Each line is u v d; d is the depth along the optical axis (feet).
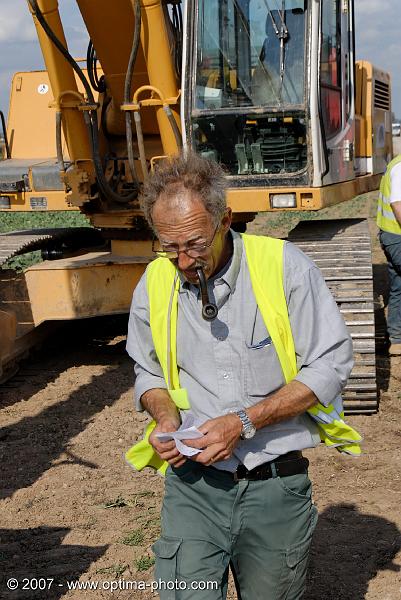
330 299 10.03
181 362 10.23
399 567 14.93
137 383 10.66
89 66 27.91
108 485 18.93
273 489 10.00
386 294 38.63
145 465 10.75
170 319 10.11
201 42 24.94
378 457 19.86
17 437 22.24
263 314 9.81
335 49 27.66
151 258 27.71
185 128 25.21
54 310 27.14
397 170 25.75
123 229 28.63
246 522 10.07
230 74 24.95
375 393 22.34
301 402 9.71
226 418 9.52
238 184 25.18
